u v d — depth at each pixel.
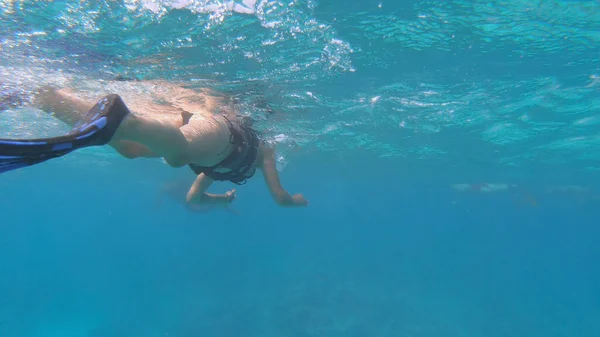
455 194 55.97
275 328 24.38
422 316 28.11
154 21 6.01
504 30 6.93
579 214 74.38
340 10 6.16
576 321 30.95
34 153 2.08
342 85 10.05
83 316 32.06
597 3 5.95
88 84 8.07
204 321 26.38
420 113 13.60
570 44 7.44
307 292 32.06
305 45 7.31
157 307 32.06
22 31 5.96
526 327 28.47
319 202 97.56
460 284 42.12
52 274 51.94
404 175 37.25
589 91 10.57
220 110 8.24
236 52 7.35
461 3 6.05
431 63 8.50
